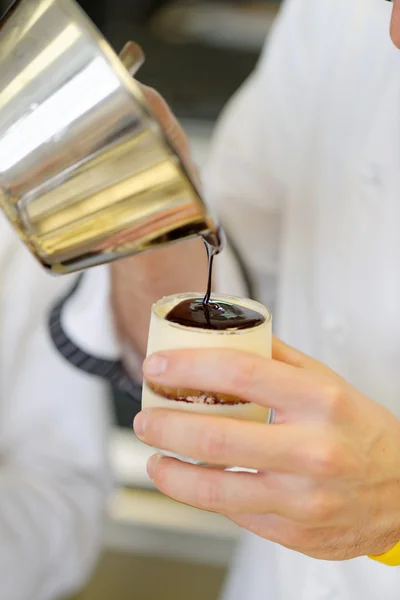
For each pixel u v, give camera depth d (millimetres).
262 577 830
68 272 531
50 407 945
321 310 748
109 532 1381
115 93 437
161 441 472
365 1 715
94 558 944
